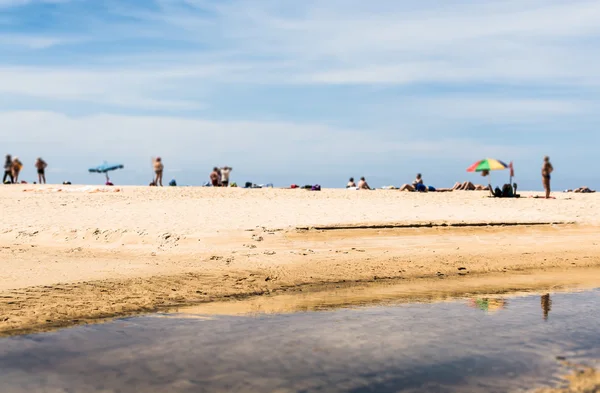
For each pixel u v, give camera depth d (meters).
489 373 6.15
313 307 9.24
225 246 14.86
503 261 14.14
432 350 6.91
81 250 14.18
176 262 12.91
